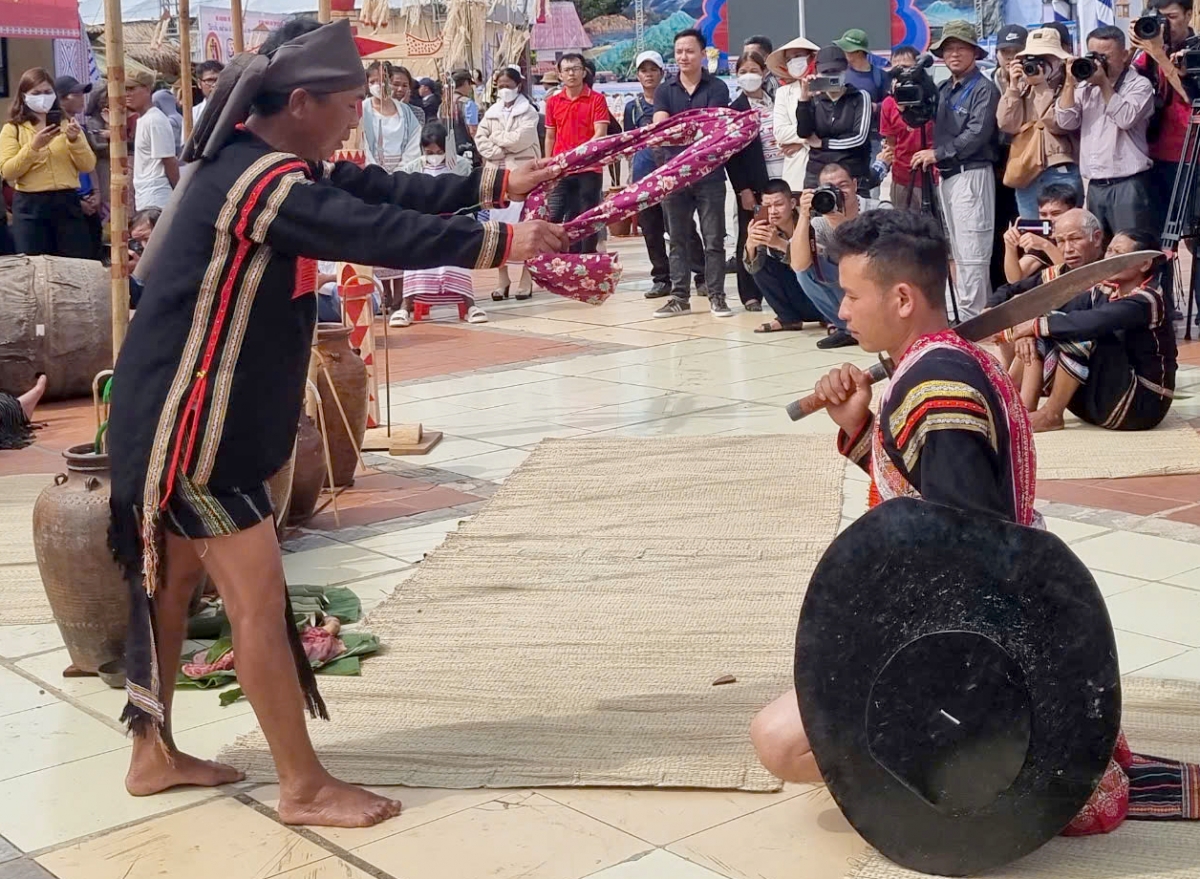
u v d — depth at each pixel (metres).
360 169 3.86
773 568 5.39
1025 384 7.47
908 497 3.05
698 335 10.72
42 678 4.67
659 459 7.00
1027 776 3.03
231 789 3.81
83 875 3.39
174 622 3.75
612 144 3.80
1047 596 2.98
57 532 4.45
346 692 4.40
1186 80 9.25
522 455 7.39
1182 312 10.53
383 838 3.51
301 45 3.46
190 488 3.45
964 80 9.90
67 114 11.94
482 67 15.58
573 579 5.36
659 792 3.71
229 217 3.36
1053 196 8.05
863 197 10.70
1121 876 3.17
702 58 11.68
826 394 3.39
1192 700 4.07
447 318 12.14
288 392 3.54
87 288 9.51
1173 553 5.42
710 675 4.44
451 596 5.22
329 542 6.01
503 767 3.85
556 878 3.30
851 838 3.42
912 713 3.06
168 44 14.45
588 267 3.47
